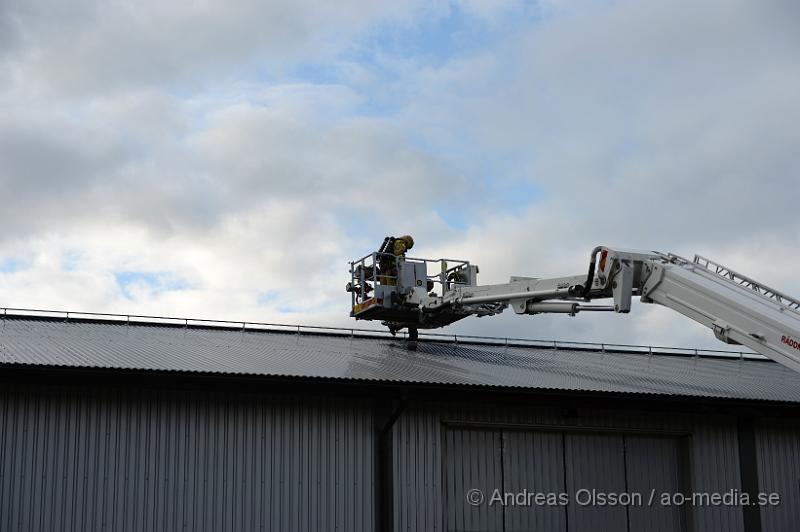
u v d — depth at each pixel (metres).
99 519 25.12
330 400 28.14
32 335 29.16
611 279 24.70
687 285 23.50
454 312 33.16
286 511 27.00
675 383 32.59
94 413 25.64
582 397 29.34
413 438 28.75
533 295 27.59
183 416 26.52
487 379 29.28
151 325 32.94
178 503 25.95
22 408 25.00
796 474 33.59
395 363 30.69
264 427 27.27
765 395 32.44
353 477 27.92
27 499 24.59
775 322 21.69
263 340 32.59
